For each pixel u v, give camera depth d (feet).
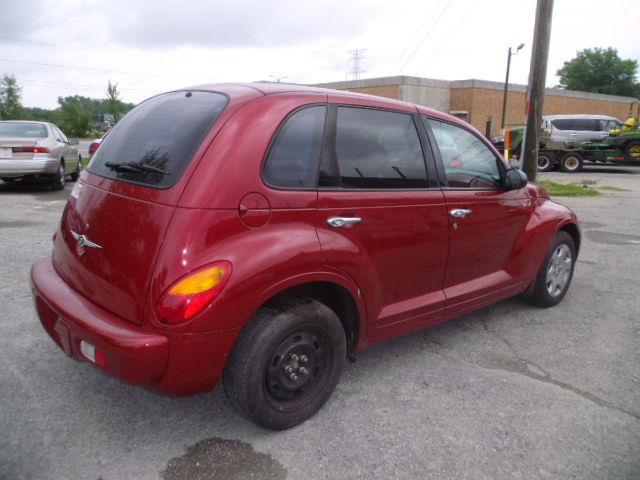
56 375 10.16
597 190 44.06
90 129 258.57
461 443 8.56
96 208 8.44
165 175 7.75
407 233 9.95
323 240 8.46
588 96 117.29
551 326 13.78
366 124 9.62
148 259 7.32
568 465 8.12
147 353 7.07
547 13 35.70
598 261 20.40
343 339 9.04
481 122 100.48
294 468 7.81
